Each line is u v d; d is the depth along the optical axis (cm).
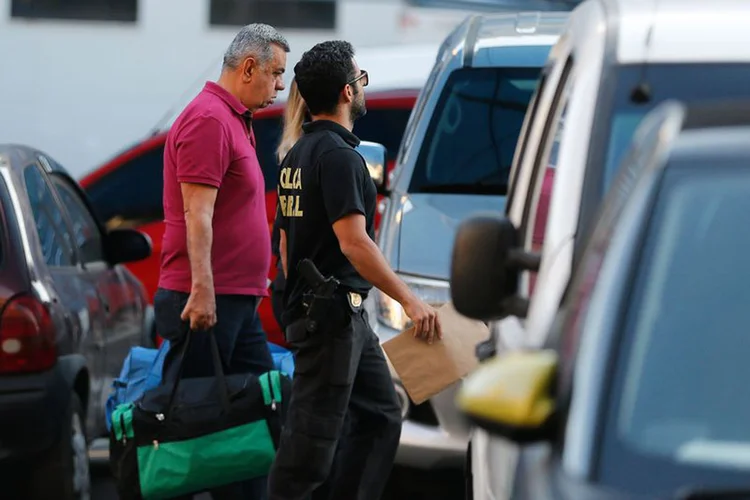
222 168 1551
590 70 952
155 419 1441
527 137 1241
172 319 1579
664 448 638
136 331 2053
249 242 1580
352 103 1417
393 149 2758
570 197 891
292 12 2953
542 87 1223
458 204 1748
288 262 1415
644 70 941
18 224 1617
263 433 1447
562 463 646
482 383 671
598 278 696
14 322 1555
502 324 1067
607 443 641
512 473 752
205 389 1455
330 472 1484
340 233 1368
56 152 3025
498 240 956
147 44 2988
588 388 660
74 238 1858
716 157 704
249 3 2959
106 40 2997
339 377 1376
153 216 2872
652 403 651
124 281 2048
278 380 1455
